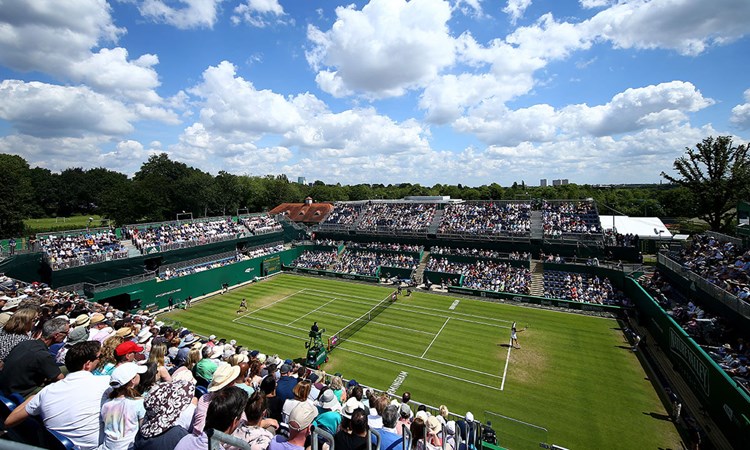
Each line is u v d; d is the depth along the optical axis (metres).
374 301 48.31
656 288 38.31
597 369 29.58
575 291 45.50
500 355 32.41
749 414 18.97
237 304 47.50
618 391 26.31
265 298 50.06
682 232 68.94
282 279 60.44
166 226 58.69
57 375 6.48
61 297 23.27
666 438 21.28
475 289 50.38
